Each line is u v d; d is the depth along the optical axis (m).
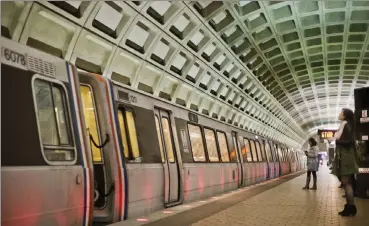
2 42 6.23
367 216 9.08
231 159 21.30
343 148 9.02
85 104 9.73
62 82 7.55
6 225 5.69
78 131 7.73
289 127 47.47
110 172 9.39
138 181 10.38
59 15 8.88
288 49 20.11
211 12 13.59
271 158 35.38
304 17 16.34
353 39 18.83
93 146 9.62
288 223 8.20
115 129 9.62
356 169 9.00
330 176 30.97
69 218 7.10
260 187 18.64
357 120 13.10
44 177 6.53
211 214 9.55
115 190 9.35
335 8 15.45
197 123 16.98
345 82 28.92
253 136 29.34
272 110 33.47
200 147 16.75
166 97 15.35
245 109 25.92
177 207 12.23
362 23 16.97
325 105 40.50
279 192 15.63
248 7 14.77
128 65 12.45
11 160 5.95
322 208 10.54
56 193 6.79
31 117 6.54
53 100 7.21
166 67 14.19
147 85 13.91
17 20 7.96
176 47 13.92
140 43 12.50
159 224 8.20
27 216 6.10
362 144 12.98
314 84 29.47
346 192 9.12
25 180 6.12
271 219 8.71
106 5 10.16
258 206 11.05
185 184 13.89
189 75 16.47
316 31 17.92
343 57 21.89
